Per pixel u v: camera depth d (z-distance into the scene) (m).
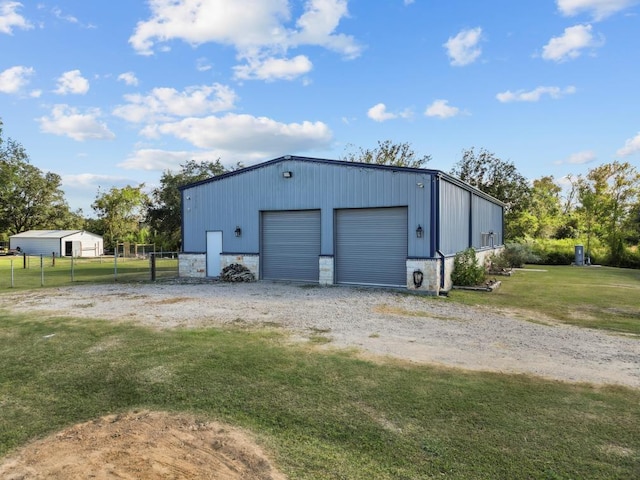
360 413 3.86
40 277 17.55
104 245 50.56
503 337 6.79
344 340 6.49
